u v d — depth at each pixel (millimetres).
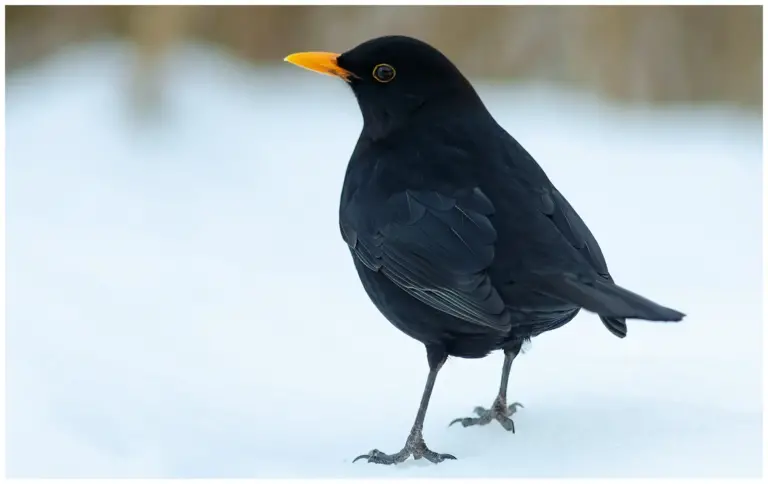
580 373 9570
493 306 7363
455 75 8508
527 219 7719
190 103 19281
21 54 21859
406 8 21922
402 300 8008
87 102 19281
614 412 8469
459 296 7535
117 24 22344
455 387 9391
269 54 22422
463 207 7809
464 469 7562
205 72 20938
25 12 22031
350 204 8445
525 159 8266
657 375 9406
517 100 20812
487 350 8055
